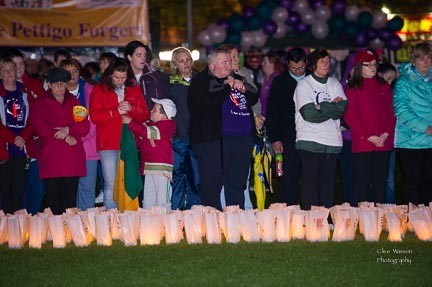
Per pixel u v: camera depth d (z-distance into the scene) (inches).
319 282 344.8
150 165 483.5
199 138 466.9
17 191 493.0
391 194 550.0
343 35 927.7
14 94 490.3
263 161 511.8
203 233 441.7
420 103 484.4
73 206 476.1
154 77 498.6
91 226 438.9
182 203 506.9
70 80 499.2
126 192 476.4
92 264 382.6
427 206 481.7
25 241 437.7
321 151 470.9
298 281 346.6
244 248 412.2
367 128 488.4
